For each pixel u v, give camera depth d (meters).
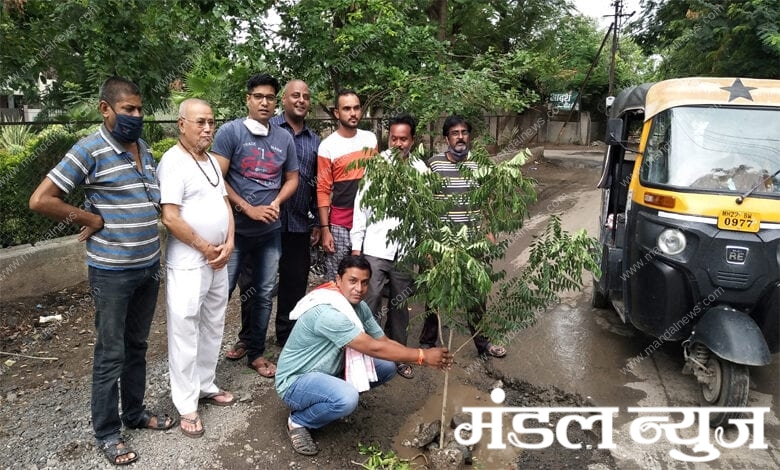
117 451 2.97
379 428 3.45
